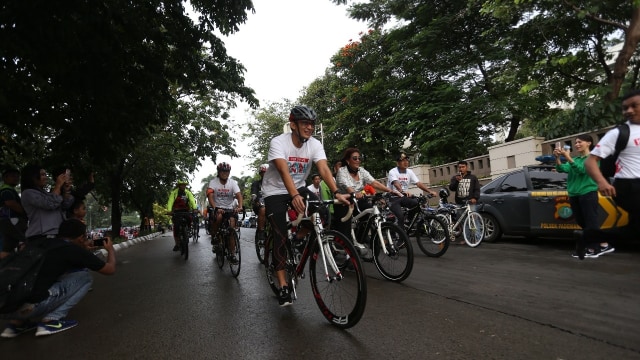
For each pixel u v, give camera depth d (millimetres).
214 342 3062
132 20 6879
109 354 2949
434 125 16172
